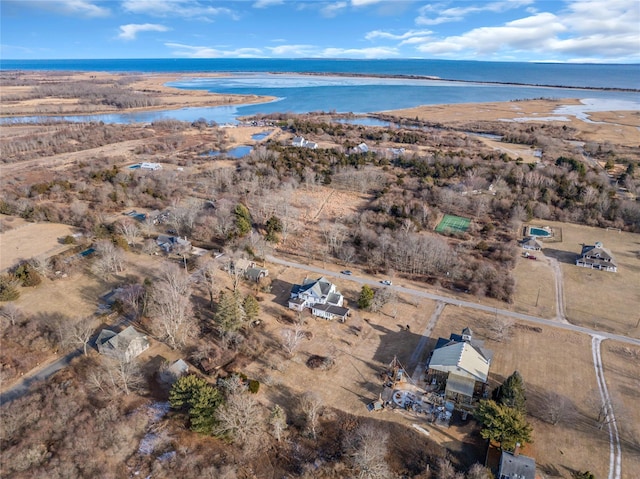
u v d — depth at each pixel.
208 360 79.31
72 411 67.06
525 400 69.75
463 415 68.56
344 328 89.94
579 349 83.69
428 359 81.06
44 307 93.25
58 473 57.28
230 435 63.59
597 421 67.81
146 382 75.00
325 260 116.69
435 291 103.56
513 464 58.25
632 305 97.50
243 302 89.25
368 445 60.59
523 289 103.81
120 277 104.94
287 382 75.38
